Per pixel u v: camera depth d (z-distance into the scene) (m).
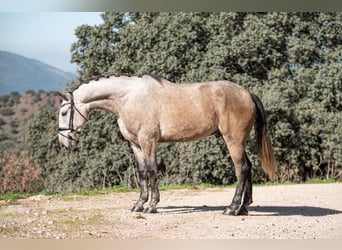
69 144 9.05
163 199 11.70
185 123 8.70
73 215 8.89
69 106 9.00
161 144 21.03
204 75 21.48
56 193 12.74
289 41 22.27
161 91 8.78
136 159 9.20
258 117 9.02
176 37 22.58
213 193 13.04
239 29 22.92
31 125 29.92
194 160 19.52
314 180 19.19
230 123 8.71
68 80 26.45
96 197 11.84
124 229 7.73
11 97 66.38
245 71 22.30
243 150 8.87
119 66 23.38
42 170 28.02
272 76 21.61
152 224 8.09
